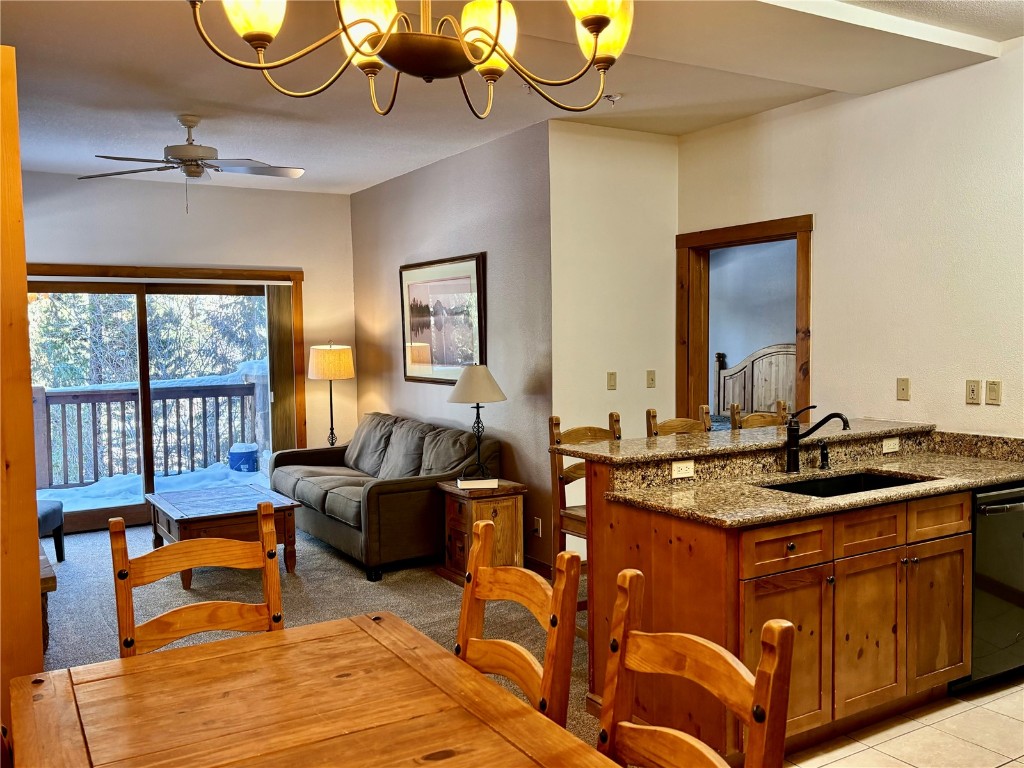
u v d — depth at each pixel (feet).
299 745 4.61
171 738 4.75
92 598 15.25
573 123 15.76
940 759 8.99
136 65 11.96
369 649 6.20
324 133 16.31
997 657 10.64
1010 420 11.71
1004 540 10.62
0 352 7.93
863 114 13.51
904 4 10.03
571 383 15.98
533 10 9.17
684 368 17.22
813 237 14.49
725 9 9.34
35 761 4.50
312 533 19.04
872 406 13.61
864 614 9.30
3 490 7.93
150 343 21.61
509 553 15.61
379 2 6.27
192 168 14.88
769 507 8.66
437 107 14.42
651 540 9.26
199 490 18.61
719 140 16.24
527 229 16.22
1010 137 11.51
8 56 8.03
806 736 9.28
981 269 11.95
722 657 4.27
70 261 20.20
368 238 22.98
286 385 23.29
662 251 17.16
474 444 17.08
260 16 5.54
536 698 5.34
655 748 4.54
